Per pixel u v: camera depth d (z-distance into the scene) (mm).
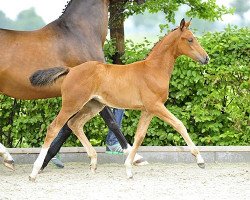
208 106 11500
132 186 8586
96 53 10023
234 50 11430
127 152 9805
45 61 9641
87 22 10055
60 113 9125
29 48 9617
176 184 8758
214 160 11188
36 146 11625
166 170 10188
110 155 11125
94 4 10172
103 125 11516
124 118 11445
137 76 9188
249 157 11203
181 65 11352
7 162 9750
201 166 9125
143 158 10727
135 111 11398
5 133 11680
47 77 9141
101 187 8500
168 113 9125
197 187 8500
